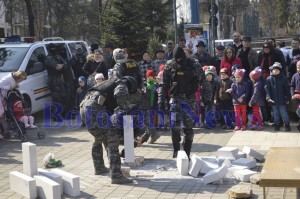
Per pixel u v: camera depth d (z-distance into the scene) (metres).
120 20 22.16
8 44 13.24
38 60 12.73
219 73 11.81
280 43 13.81
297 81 10.49
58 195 6.08
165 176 7.11
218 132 10.38
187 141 7.82
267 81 10.23
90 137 10.38
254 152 7.72
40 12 42.53
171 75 7.69
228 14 58.25
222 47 12.12
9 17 47.62
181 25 23.39
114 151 6.81
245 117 10.42
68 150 9.14
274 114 10.25
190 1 20.62
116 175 6.79
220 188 6.50
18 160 8.52
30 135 10.77
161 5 23.84
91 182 6.93
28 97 11.95
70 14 42.59
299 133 9.93
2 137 10.31
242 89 10.37
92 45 12.95
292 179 4.27
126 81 6.93
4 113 10.05
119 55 8.91
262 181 4.32
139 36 22.20
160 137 10.04
